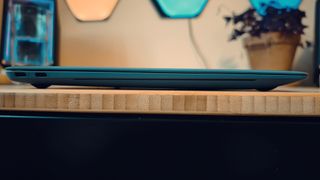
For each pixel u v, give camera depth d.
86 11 0.49
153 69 0.28
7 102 0.25
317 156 0.34
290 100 0.25
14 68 0.30
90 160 0.36
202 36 0.48
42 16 0.48
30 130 0.35
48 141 0.36
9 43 0.48
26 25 0.48
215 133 0.35
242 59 0.48
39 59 0.48
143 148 0.36
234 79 0.29
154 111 0.25
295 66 0.48
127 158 0.36
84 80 0.29
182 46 0.49
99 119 0.26
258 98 0.25
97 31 0.49
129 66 0.49
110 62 0.49
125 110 0.25
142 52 0.49
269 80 0.29
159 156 0.36
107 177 0.36
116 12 0.49
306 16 0.48
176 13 0.48
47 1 0.48
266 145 0.35
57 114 0.26
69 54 0.49
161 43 0.49
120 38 0.49
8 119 0.28
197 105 0.25
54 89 0.29
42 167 0.36
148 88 0.30
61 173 0.36
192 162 0.36
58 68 0.29
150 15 0.49
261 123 0.26
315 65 0.47
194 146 0.36
